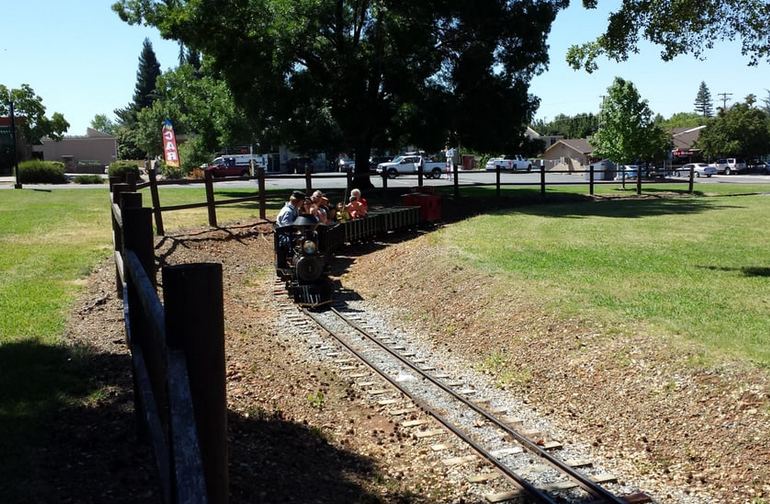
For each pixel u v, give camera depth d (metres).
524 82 31.98
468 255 15.41
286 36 27.84
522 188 39.56
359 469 6.86
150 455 5.54
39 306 10.29
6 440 5.54
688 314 10.16
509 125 31.61
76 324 9.55
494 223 21.84
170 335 2.52
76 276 12.65
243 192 33.47
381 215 20.83
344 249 20.02
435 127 29.78
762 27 14.27
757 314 10.06
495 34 30.27
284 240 14.61
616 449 7.66
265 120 31.70
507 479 6.93
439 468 7.13
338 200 30.02
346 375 9.91
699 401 7.79
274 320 12.78
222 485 2.60
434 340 11.84
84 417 6.27
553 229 20.14
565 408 8.72
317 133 31.62
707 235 18.53
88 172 79.69
